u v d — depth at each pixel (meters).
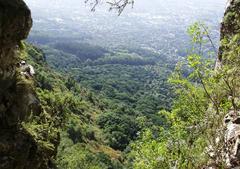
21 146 10.46
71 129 63.59
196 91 9.06
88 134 72.69
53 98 24.88
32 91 12.72
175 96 9.70
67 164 42.56
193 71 8.74
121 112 100.69
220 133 8.09
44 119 14.03
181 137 8.91
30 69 13.34
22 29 9.95
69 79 108.88
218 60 9.50
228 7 13.27
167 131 9.75
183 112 9.41
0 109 10.31
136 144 10.31
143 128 10.52
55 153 14.12
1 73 10.17
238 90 8.50
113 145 79.06
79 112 86.00
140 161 9.71
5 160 9.79
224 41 8.85
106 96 142.00
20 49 12.95
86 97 108.25
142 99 129.00
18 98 11.25
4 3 9.36
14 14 9.52
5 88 10.61
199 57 8.65
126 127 87.44
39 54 104.00
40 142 12.00
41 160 11.57
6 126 10.46
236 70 8.38
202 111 9.04
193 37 8.65
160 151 9.20
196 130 8.66
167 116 9.77
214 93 8.75
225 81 8.27
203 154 8.38
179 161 8.62
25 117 11.82
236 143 7.84
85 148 61.12
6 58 10.12
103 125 88.62
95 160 57.41
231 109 8.94
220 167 7.77
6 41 9.71
